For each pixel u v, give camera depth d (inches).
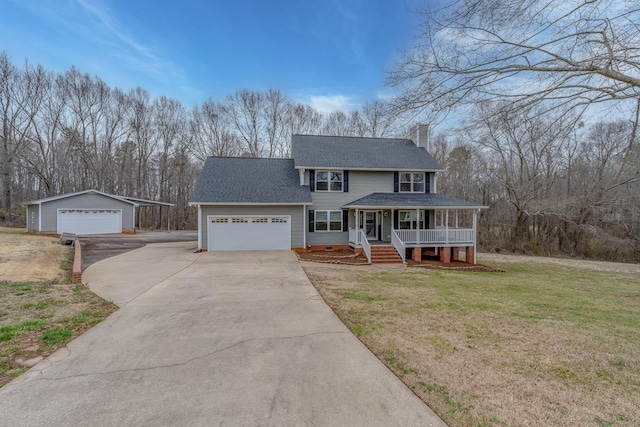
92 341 176.2
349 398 121.6
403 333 196.2
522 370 150.2
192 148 1371.8
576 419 112.0
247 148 1349.7
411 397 123.1
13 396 120.9
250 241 621.3
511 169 888.9
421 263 583.2
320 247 666.2
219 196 608.4
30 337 179.8
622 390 133.9
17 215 1137.4
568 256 871.1
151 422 106.1
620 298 347.9
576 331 211.2
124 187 1339.8
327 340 181.3
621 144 312.8
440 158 1013.2
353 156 711.7
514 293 345.7
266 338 183.6
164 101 1355.8
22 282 312.8
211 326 203.0
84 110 1244.5
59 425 104.7
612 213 806.5
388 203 613.9
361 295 296.4
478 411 115.1
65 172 1285.7
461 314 244.1
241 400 119.5
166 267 423.5
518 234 951.6
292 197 631.2
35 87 1171.3
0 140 1116.5
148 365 148.2
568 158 704.4
